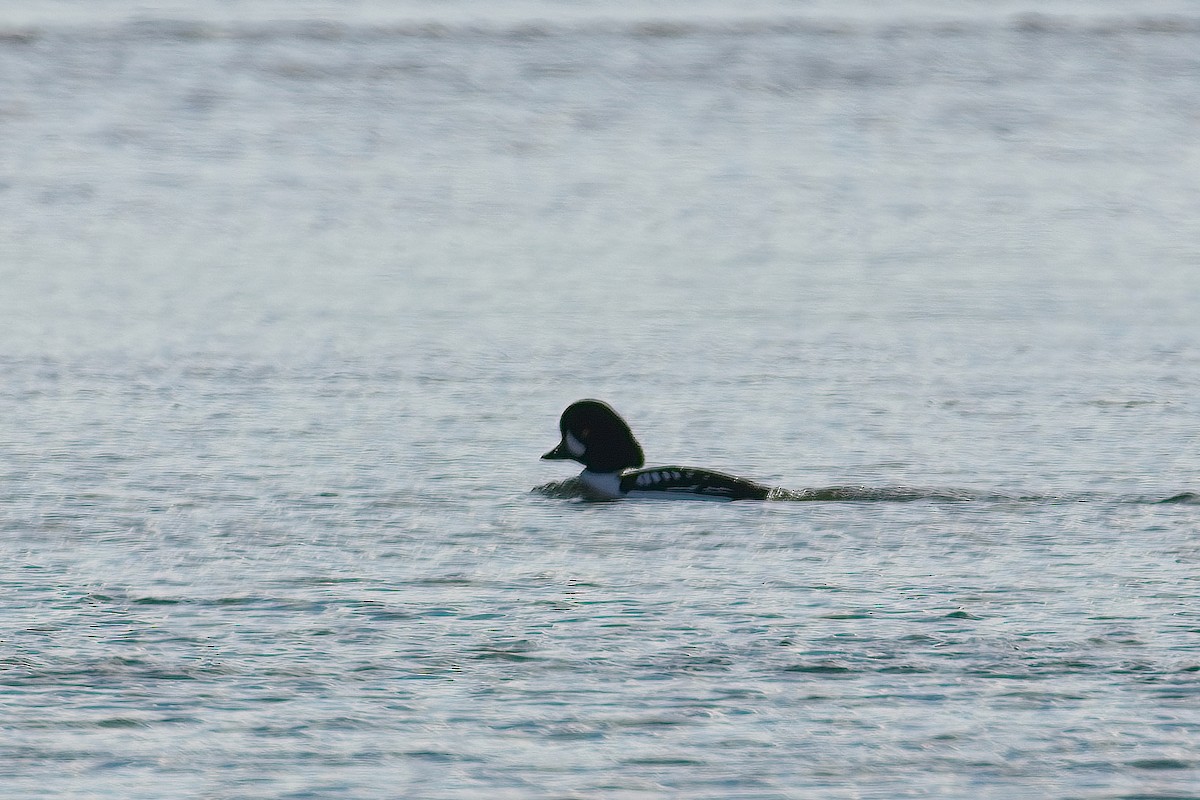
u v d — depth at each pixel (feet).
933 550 151.74
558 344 266.16
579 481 174.40
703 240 382.22
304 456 191.31
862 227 401.49
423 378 239.50
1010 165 506.48
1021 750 103.81
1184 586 139.33
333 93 646.74
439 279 331.77
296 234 386.11
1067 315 294.66
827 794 97.50
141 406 218.59
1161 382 236.63
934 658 121.19
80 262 347.15
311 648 123.34
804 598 136.56
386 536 156.76
